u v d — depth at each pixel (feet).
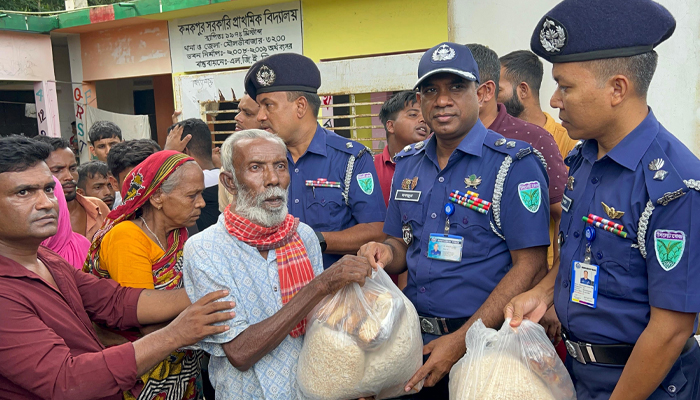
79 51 29.99
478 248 7.14
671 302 4.94
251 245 6.49
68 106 36.96
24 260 6.02
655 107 12.67
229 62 24.72
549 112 13.79
